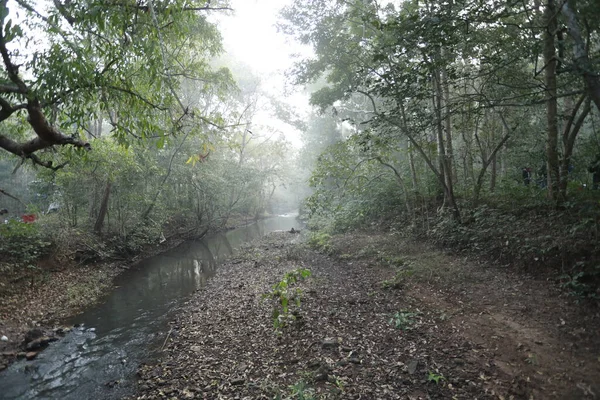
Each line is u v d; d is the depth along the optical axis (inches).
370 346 238.1
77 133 290.4
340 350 236.5
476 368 197.8
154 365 256.2
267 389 204.7
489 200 461.7
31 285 435.2
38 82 229.3
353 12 490.3
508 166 641.6
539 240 308.3
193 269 617.6
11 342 301.4
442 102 496.1
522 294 274.4
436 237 457.7
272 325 291.1
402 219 594.2
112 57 236.8
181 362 254.8
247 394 203.5
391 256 446.6
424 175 619.5
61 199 628.7
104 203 647.8
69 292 439.8
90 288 471.2
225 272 554.9
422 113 351.6
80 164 510.3
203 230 1045.8
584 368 179.5
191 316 351.3
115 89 254.4
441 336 237.8
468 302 282.5
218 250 826.2
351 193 705.6
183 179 868.0
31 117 255.0
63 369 260.4
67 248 551.5
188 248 858.1
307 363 227.5
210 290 448.1
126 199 669.3
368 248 507.2
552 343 206.4
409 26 287.9
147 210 751.1
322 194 708.0
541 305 251.8
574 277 253.8
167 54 307.3
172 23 254.8
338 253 549.6
